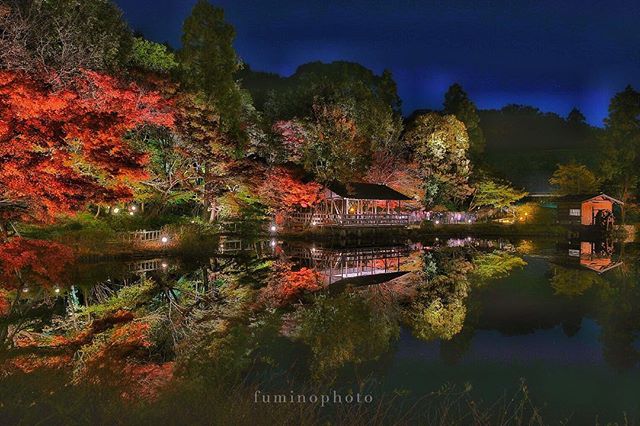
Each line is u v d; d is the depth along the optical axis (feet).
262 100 200.64
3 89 43.65
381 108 169.58
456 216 179.42
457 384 34.47
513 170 269.64
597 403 31.83
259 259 97.86
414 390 32.99
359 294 67.00
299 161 144.56
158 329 45.78
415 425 27.53
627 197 171.01
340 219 142.51
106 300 58.23
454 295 66.44
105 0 104.47
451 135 180.04
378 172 167.94
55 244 67.21
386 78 206.69
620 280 77.66
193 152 110.01
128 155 52.95
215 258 96.17
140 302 57.88
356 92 168.96
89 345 39.60
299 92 163.53
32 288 57.21
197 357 36.58
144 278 71.92
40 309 50.80
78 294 60.13
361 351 40.98
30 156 44.78
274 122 149.59
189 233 98.43
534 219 171.12
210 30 119.03
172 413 21.24
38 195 45.80
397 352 41.24
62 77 77.51
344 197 142.72
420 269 91.45
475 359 39.93
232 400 24.08
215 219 129.59
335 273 86.07
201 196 123.24
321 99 153.58
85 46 87.56
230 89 124.06
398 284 75.61
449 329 48.91
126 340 41.42
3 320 46.24
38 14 80.53
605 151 173.47
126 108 74.84
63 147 53.31
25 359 32.68
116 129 51.16
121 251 84.43
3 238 58.65
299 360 37.58
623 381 35.58
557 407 31.07
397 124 181.37
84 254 76.38
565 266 93.81
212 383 29.58
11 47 70.74
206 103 110.63
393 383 34.17
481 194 187.93
